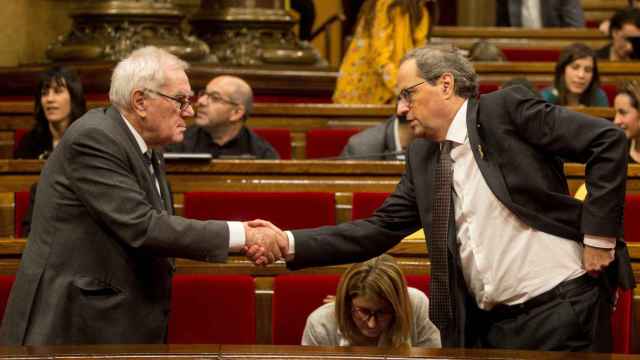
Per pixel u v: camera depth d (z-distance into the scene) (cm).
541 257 917
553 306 916
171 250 928
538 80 2425
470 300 954
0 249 1224
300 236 987
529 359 755
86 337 928
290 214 1466
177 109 954
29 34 2484
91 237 936
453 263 942
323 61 2408
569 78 2025
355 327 1081
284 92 2266
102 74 2150
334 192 1532
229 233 953
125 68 950
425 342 1129
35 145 1656
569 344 914
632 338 1187
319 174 1541
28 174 1530
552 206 912
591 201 891
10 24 2445
